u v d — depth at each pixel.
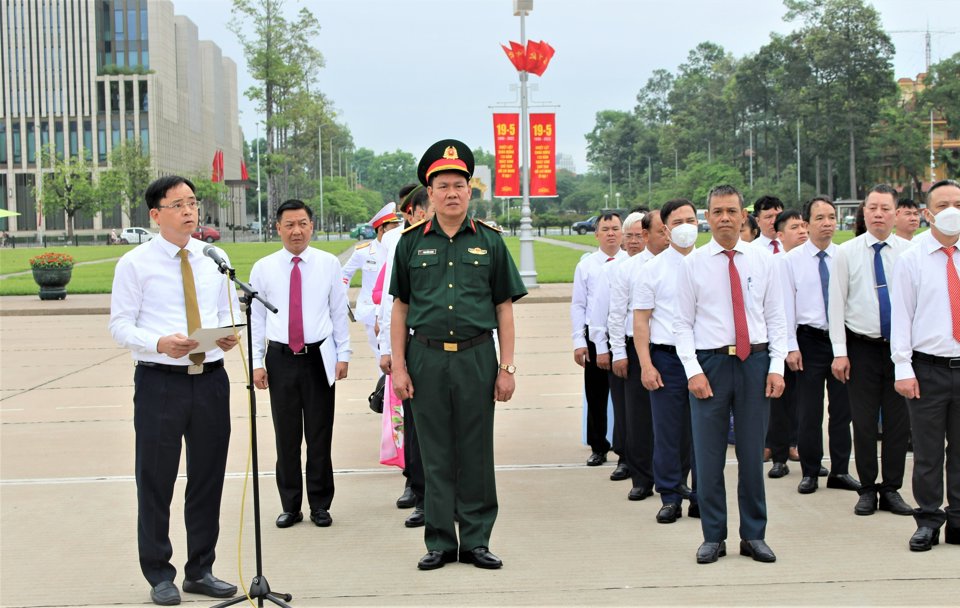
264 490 6.65
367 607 4.40
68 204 68.81
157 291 4.62
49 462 7.50
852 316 5.93
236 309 4.89
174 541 5.58
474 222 5.11
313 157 79.31
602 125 158.75
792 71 81.62
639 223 6.66
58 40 77.00
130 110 76.44
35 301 22.47
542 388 10.66
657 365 5.91
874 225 5.88
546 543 5.37
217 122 100.94
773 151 95.25
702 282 5.08
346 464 7.42
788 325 6.46
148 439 4.54
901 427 5.88
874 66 78.38
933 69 85.12
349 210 85.50
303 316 5.79
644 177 124.88
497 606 4.38
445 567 4.99
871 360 5.86
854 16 78.81
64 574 4.97
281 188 70.81
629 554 5.15
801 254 6.58
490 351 5.05
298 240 5.87
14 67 77.38
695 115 105.69
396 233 6.30
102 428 8.84
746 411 5.05
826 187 91.06
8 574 4.98
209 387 4.66
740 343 5.01
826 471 7.00
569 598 4.46
